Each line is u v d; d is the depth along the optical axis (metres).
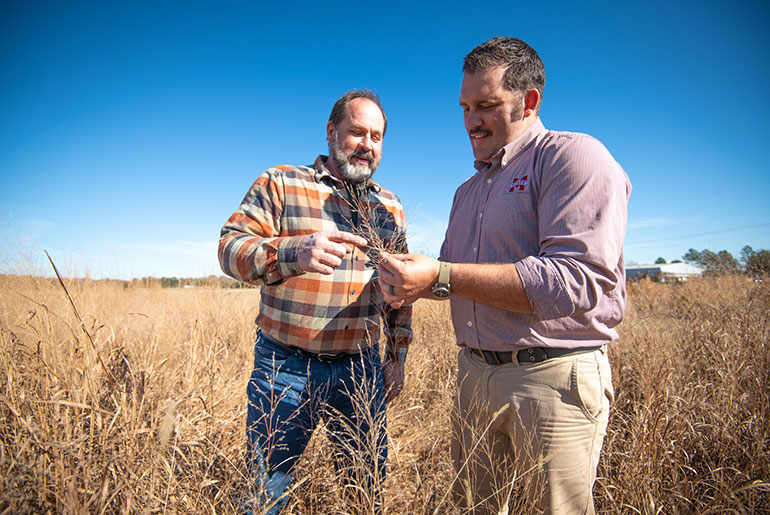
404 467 1.83
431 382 2.93
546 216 1.27
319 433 1.94
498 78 1.45
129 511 1.24
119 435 1.41
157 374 2.23
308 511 1.65
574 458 1.32
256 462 1.52
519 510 1.39
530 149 1.46
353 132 1.83
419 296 1.43
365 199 1.92
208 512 1.41
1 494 1.08
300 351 1.68
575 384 1.31
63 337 2.09
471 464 1.55
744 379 2.61
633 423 2.10
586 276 1.10
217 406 2.19
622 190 1.21
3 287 2.64
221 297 4.59
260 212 1.69
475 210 1.67
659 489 1.69
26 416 1.39
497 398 1.45
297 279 1.64
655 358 2.83
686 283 8.07
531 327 1.34
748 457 1.85
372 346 1.88
